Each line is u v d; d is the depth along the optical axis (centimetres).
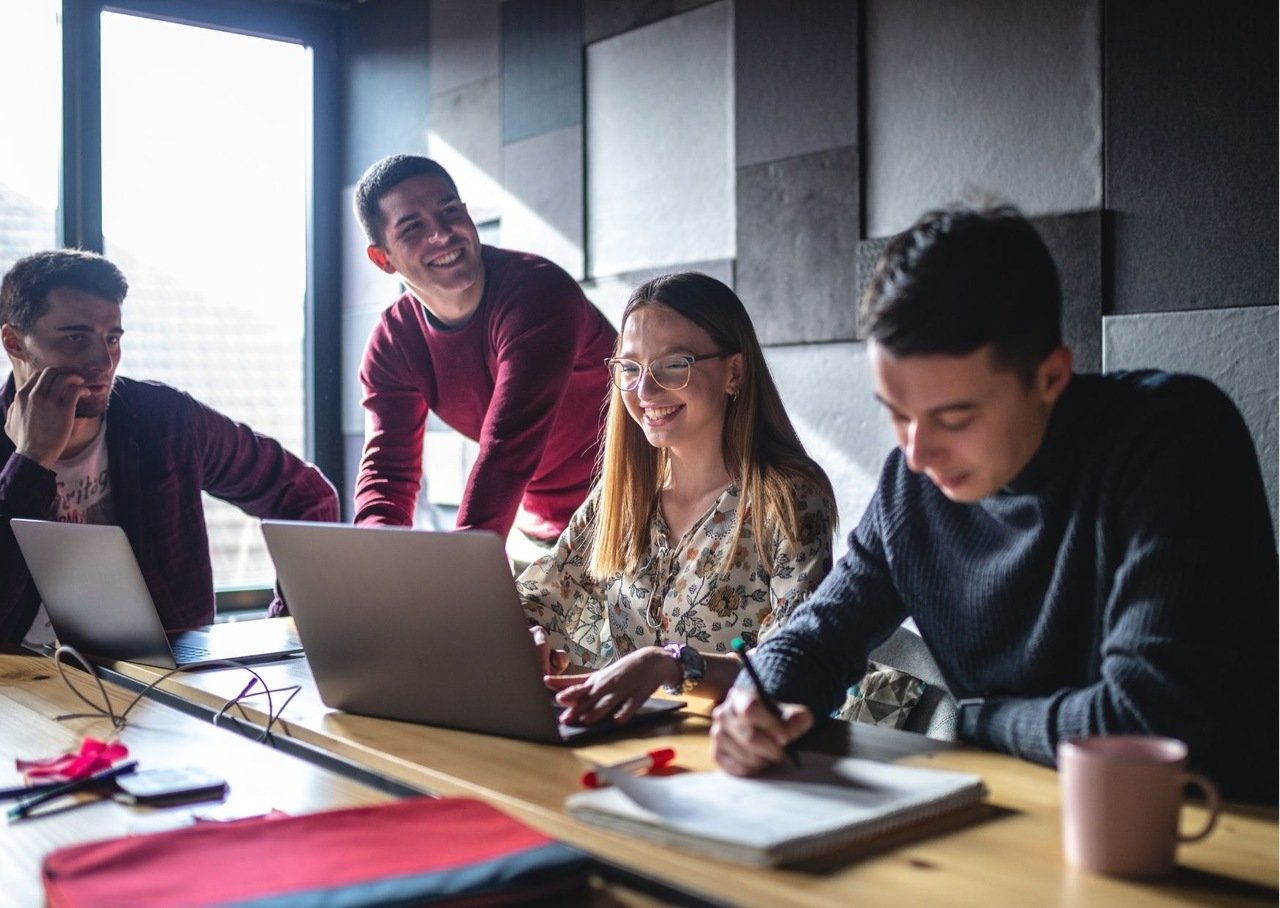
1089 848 88
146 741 135
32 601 212
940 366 102
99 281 219
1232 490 110
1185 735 103
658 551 179
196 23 373
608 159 325
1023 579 122
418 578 128
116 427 232
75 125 352
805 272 276
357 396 395
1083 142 230
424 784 116
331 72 403
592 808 99
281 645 187
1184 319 215
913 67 257
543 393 250
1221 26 209
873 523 140
